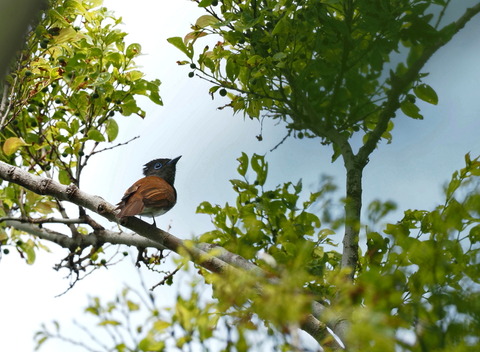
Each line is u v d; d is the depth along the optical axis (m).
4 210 14.50
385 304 6.02
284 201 11.11
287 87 13.20
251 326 6.65
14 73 13.14
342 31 11.98
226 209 11.48
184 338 6.92
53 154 13.56
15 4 6.59
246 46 12.88
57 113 13.67
